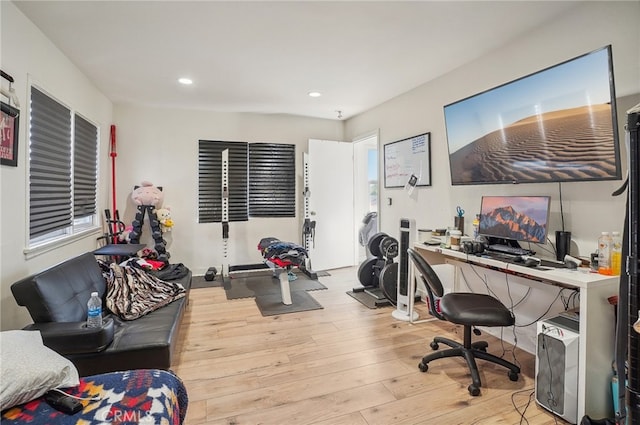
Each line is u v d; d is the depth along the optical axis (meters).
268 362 2.37
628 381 1.17
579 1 2.12
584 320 1.70
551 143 2.15
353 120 5.25
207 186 4.86
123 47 2.74
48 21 2.32
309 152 5.07
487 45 2.72
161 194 4.48
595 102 1.90
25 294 1.76
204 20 2.34
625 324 1.27
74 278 2.15
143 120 4.55
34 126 2.39
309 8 2.19
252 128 5.05
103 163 4.01
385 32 2.51
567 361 1.75
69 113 2.98
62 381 1.26
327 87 3.76
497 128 2.49
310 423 1.75
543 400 1.86
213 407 1.87
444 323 3.09
